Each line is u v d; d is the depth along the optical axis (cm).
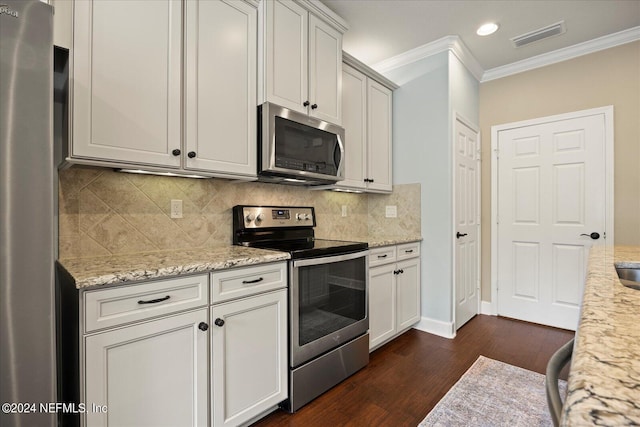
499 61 319
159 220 181
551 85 307
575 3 231
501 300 336
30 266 92
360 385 200
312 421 166
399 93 315
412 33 271
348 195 314
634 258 130
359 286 219
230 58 177
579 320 54
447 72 283
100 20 133
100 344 112
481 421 165
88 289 109
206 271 140
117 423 116
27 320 91
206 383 139
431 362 231
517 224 326
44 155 94
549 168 308
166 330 128
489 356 241
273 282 168
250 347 157
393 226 318
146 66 146
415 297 289
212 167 169
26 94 91
